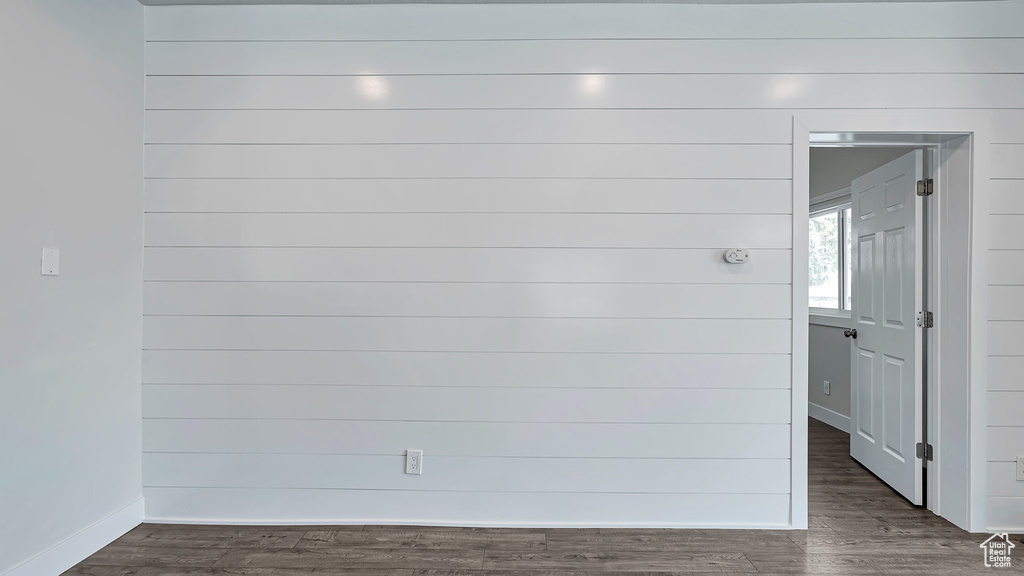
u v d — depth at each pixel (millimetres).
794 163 2350
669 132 2371
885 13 2336
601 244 2383
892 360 2826
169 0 2350
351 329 2396
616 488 2391
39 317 1913
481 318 2393
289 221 2396
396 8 2406
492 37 2393
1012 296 2314
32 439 1891
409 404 2396
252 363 2404
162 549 2170
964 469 2355
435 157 2393
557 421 2393
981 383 2318
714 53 2371
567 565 2074
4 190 1783
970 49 2316
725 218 2369
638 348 2381
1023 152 2307
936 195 2475
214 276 2396
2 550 1793
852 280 3289
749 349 2369
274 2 2373
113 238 2238
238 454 2408
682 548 2203
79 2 2064
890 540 2270
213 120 2404
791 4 2359
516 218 2385
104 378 2197
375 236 2395
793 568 2055
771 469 2373
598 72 2385
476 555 2143
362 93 2398
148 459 2410
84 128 2092
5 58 1783
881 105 2330
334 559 2107
